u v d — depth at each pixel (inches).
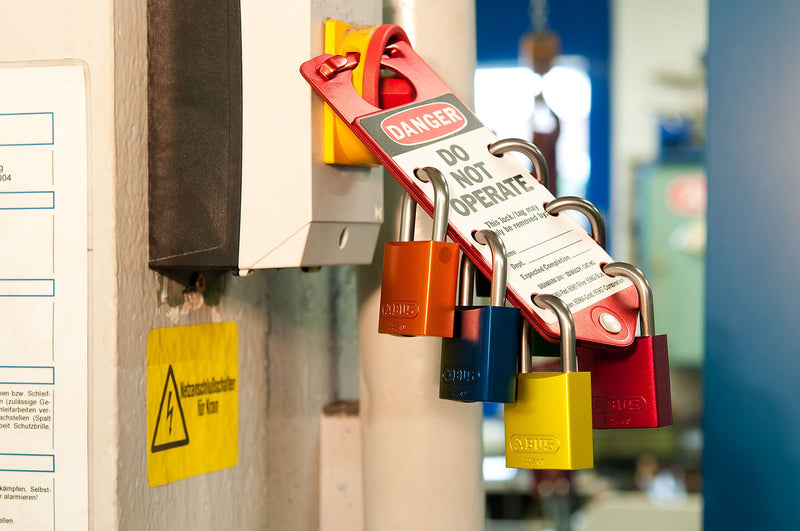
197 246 25.2
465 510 32.6
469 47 33.5
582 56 163.2
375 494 33.0
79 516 23.9
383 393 32.6
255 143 24.7
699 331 134.2
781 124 41.3
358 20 27.4
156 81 25.5
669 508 100.0
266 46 24.6
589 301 22.1
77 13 24.0
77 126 24.0
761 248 42.0
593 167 163.8
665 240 135.5
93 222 23.9
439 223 21.3
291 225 24.5
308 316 37.4
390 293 21.8
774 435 41.7
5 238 24.4
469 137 24.3
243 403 31.6
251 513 32.4
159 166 25.5
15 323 24.3
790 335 41.2
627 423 22.0
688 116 154.0
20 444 24.2
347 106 23.5
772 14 41.4
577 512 108.6
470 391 20.8
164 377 26.3
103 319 23.8
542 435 20.6
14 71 24.3
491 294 21.0
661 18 159.5
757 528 42.3
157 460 26.0
